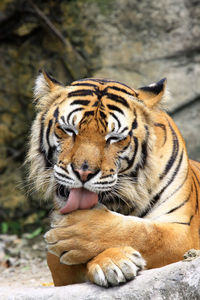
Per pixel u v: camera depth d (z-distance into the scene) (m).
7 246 16.14
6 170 18.27
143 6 17.56
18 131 18.30
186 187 7.73
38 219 17.89
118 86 7.64
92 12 17.80
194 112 17.61
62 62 18.17
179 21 17.47
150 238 6.43
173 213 7.42
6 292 6.77
